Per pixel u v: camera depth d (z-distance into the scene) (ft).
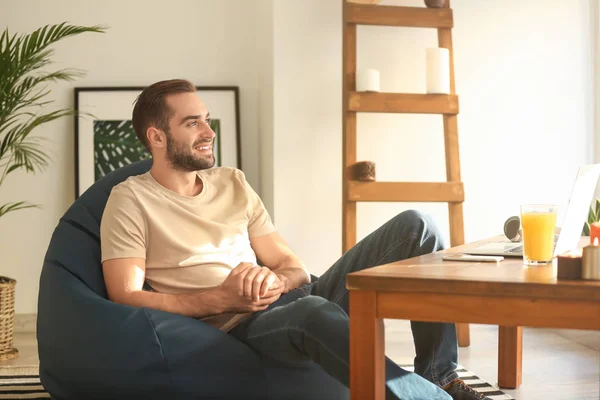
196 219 7.14
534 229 5.42
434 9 12.20
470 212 13.39
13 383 9.26
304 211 12.75
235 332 6.80
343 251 11.96
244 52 13.64
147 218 6.97
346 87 11.98
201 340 6.34
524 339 11.56
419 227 6.95
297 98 12.69
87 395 6.52
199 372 6.33
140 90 13.42
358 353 4.92
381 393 4.98
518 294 4.47
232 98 13.51
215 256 7.12
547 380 9.20
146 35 13.48
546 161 13.50
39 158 12.86
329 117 12.76
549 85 13.44
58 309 6.64
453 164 12.15
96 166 13.25
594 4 13.51
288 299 7.18
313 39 12.70
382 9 12.04
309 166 12.75
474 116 13.32
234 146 13.47
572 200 5.62
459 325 11.40
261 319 6.41
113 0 13.43
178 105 7.14
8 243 13.34
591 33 13.53
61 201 13.43
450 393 7.26
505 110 13.38
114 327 6.34
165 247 7.00
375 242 7.14
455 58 13.25
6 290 10.96
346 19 11.98
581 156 13.57
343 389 6.95
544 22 13.41
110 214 6.95
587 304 4.37
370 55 12.97
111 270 6.81
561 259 4.63
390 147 13.09
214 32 13.58
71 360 6.48
